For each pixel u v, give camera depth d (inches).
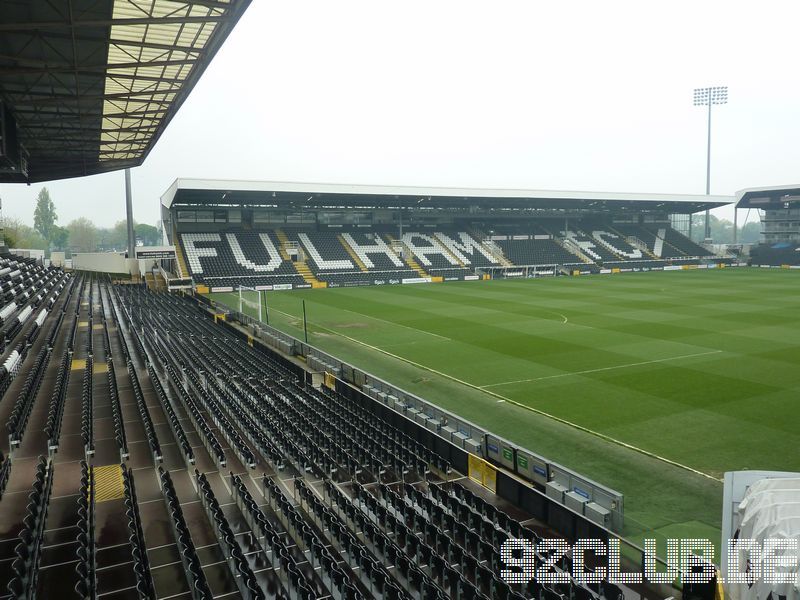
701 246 3890.3
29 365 1056.8
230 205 3036.4
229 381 917.8
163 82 1099.3
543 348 1210.0
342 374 955.3
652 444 673.6
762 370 984.9
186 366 1021.2
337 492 509.0
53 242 6520.7
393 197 2876.5
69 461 626.5
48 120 1241.4
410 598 361.1
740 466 608.7
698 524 488.1
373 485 565.6
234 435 657.0
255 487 565.3
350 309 1909.4
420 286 2664.9
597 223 3929.6
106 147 1620.3
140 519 486.9
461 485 546.0
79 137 1445.6
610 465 620.4
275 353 1148.5
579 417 775.1
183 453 649.0
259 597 343.0
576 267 3277.6
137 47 954.1
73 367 1071.0
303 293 2437.3
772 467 604.7
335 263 2925.7
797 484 347.6
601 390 895.7
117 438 690.2
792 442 668.1
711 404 810.8
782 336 1283.2
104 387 925.8
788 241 3627.0
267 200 2891.2
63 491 550.9
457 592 375.6
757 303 1840.6
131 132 1430.9
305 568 420.2
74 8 777.6
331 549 445.7
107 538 466.0
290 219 3189.0
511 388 924.6
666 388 892.6
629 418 764.6
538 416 784.9
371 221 3363.7
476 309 1833.2
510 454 589.3
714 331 1359.5
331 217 3270.2
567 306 1851.6
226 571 422.0
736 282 2568.9
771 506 316.2
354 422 736.3
